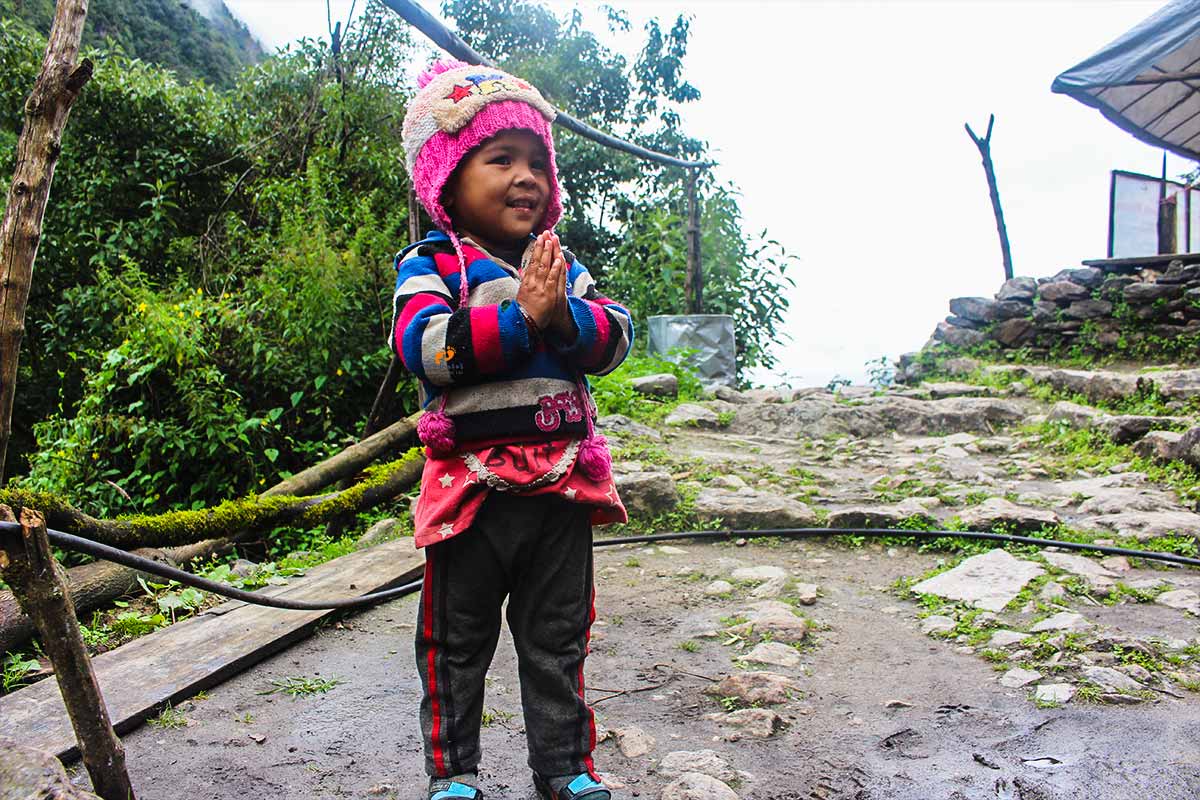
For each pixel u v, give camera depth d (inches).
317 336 286.0
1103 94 335.9
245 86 434.6
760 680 101.2
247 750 89.0
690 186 383.6
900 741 87.6
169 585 150.4
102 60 410.3
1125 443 228.2
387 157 382.0
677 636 119.2
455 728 70.7
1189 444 198.8
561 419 69.1
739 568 148.6
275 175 399.2
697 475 205.2
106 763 69.0
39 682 102.3
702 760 84.6
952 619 121.1
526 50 624.7
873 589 137.6
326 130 399.2
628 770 84.0
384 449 234.8
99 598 140.4
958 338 411.5
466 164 70.8
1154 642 109.1
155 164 401.4
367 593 135.2
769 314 450.9
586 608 72.6
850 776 81.3
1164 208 474.9
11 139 401.1
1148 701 92.9
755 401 331.0
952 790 77.9
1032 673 101.3
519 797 79.1
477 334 64.2
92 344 343.9
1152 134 359.9
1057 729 88.0
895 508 171.6
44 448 263.3
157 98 409.1
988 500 177.0
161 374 263.7
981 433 273.9
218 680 105.3
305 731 93.1
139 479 252.2
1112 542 151.7
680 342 362.0
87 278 395.5
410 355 66.3
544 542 70.3
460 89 70.8
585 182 591.8
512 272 71.0
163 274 394.6
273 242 345.1
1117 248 463.8
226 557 192.1
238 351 286.4
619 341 71.4
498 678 106.3
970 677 102.2
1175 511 169.0
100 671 104.5
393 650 116.4
